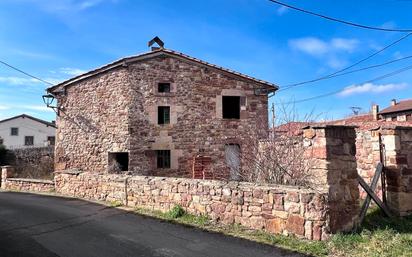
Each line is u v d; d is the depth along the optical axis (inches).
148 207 343.9
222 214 276.4
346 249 204.2
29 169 813.2
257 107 626.2
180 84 595.5
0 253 214.1
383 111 1322.6
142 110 579.2
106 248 222.5
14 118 1797.5
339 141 235.1
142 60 586.2
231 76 616.7
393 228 236.5
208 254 207.2
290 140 305.4
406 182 268.2
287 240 226.2
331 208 226.4
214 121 603.5
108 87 593.6
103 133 589.6
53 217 323.0
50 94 628.7
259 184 267.3
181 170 582.2
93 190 434.3
